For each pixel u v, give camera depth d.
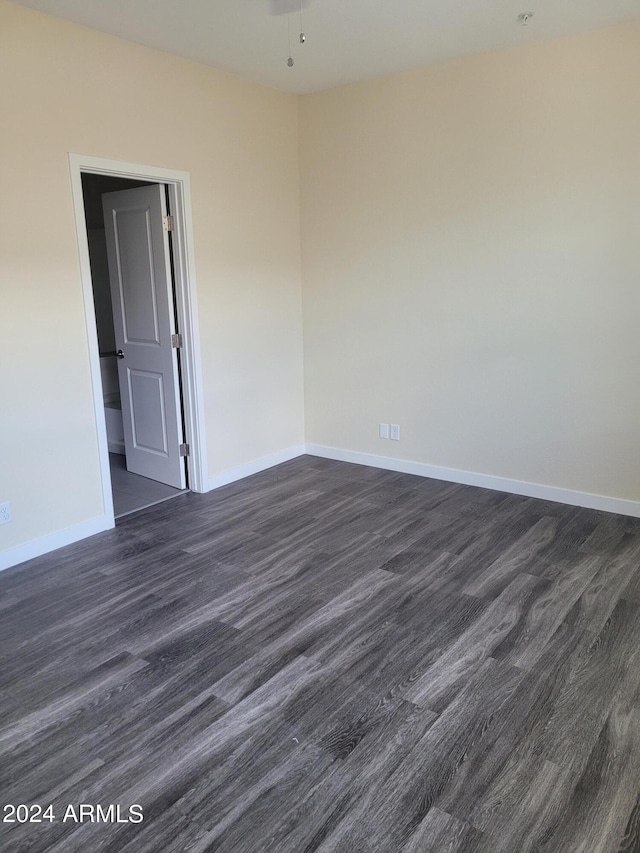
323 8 3.04
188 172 3.88
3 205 2.99
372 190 4.38
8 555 3.25
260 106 4.32
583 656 2.42
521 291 3.90
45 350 3.27
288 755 1.96
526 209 3.78
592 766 1.89
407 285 4.37
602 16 3.19
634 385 3.62
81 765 1.93
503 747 1.97
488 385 4.16
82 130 3.28
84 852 1.64
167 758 1.95
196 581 3.09
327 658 2.45
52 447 3.38
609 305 3.61
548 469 4.03
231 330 4.38
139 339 4.38
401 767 1.90
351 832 1.68
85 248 3.38
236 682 2.31
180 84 3.76
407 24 3.26
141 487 4.46
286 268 4.77
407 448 4.66
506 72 3.68
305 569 3.19
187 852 1.63
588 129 3.48
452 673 2.34
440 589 2.95
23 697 2.25
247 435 4.67
